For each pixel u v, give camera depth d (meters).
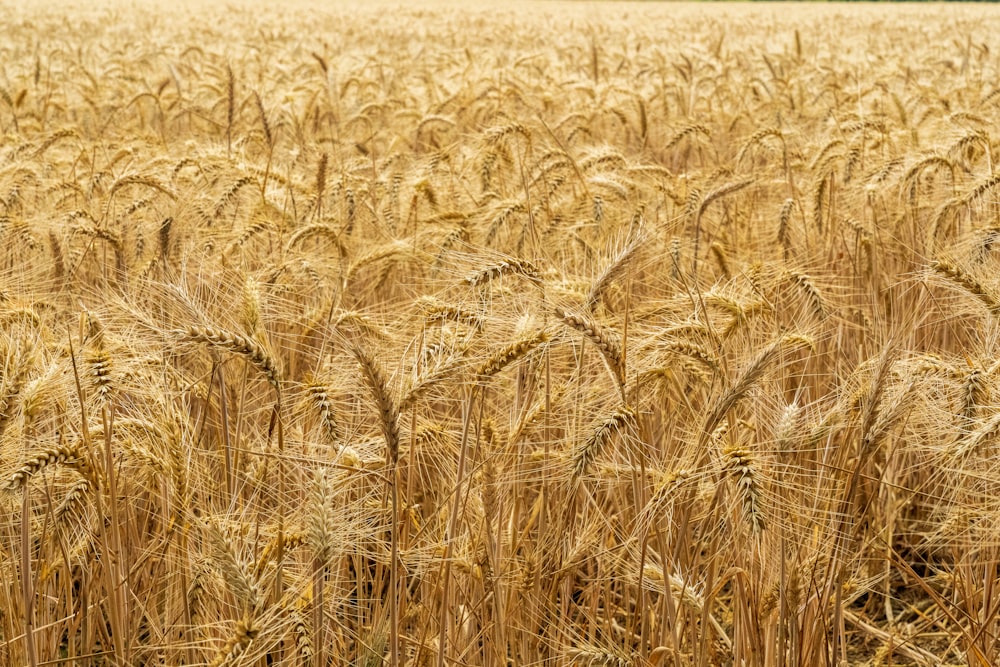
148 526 4.33
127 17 33.44
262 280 4.82
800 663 3.33
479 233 5.55
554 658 3.61
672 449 4.18
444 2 60.75
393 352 3.71
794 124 10.36
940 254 4.89
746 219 6.72
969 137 6.57
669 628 3.39
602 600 4.70
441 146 9.33
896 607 4.96
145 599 3.81
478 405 3.96
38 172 7.21
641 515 3.24
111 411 3.11
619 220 5.91
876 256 5.94
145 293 5.00
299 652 3.24
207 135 10.38
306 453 3.40
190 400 4.29
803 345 4.15
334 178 6.98
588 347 3.78
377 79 14.28
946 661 4.45
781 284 4.98
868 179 6.94
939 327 5.64
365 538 3.61
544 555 3.81
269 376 3.24
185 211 6.20
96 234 5.60
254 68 15.48
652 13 46.88
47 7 38.56
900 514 5.07
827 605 3.37
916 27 31.20
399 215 6.46
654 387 3.76
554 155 7.17
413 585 4.28
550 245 5.41
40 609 3.56
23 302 4.32
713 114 11.23
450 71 14.47
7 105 11.54
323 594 3.26
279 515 3.41
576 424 3.67
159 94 12.05
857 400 3.84
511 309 3.90
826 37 25.50
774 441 3.40
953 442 3.51
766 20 37.06
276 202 6.29
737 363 4.07
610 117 10.88
